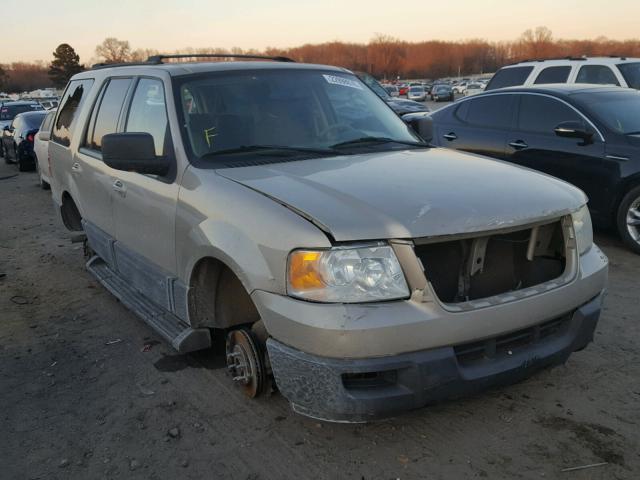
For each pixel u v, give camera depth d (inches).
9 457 121.1
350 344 100.3
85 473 115.3
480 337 107.1
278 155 141.3
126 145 136.6
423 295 102.7
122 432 128.2
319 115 159.2
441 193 114.4
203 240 123.6
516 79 444.5
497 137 294.8
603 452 115.4
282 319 106.1
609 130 250.4
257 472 113.3
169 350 166.9
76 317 194.5
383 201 110.0
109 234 182.7
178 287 139.5
